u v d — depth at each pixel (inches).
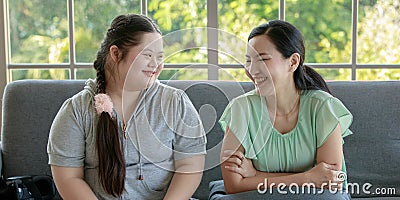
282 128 75.0
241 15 100.0
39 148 84.7
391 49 101.0
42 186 80.3
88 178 67.7
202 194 84.6
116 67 67.1
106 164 65.7
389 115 86.7
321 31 100.3
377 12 100.4
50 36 99.0
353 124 86.4
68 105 67.3
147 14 99.5
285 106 74.6
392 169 85.4
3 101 87.0
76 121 66.2
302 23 100.3
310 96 75.1
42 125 85.1
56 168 65.9
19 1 98.1
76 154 66.0
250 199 68.2
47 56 99.3
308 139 73.9
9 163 84.4
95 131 66.4
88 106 66.7
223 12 99.7
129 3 99.3
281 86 73.6
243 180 71.9
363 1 100.2
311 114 74.4
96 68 69.2
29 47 99.0
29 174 84.4
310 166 74.6
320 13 100.2
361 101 87.0
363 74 100.9
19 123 85.0
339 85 88.3
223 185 78.0
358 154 85.7
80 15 98.9
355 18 100.1
